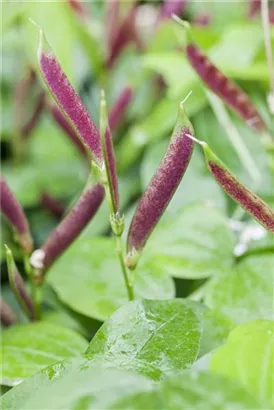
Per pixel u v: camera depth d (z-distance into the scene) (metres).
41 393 0.19
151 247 0.28
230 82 0.29
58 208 0.37
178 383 0.18
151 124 0.36
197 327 0.22
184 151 0.21
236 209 0.33
